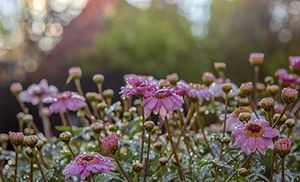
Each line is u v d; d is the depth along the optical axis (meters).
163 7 3.22
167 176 0.83
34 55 3.53
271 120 0.78
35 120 1.89
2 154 1.04
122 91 0.77
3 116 2.07
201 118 0.95
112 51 2.97
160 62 2.94
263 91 1.02
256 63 0.99
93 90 2.19
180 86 0.85
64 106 0.94
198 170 0.81
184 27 3.12
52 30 3.59
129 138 0.93
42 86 1.08
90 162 0.72
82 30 3.25
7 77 3.04
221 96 0.94
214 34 3.10
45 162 0.91
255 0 3.24
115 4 3.17
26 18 3.55
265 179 0.76
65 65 3.14
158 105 0.74
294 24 3.29
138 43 2.96
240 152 0.80
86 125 1.01
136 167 0.75
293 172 0.86
